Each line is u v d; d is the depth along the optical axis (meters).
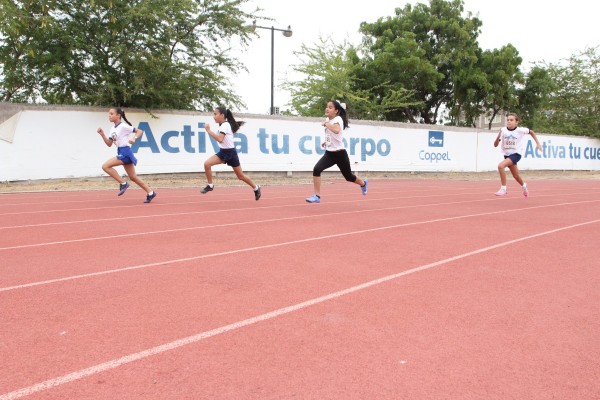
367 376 2.30
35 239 5.61
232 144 9.14
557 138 26.94
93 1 13.21
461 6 30.98
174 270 4.19
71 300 3.39
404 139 20.67
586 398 2.11
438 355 2.53
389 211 8.30
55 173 13.62
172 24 15.24
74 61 14.66
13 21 12.45
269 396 2.11
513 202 10.03
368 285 3.76
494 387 2.20
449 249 5.08
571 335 2.79
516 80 30.86
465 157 22.89
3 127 12.90
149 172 15.04
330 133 8.87
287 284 3.78
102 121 14.33
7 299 3.40
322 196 11.23
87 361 2.45
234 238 5.67
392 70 28.16
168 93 15.22
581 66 34.75
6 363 2.43
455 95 29.53
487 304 3.32
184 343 2.67
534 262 4.52
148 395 2.12
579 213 8.14
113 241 5.48
